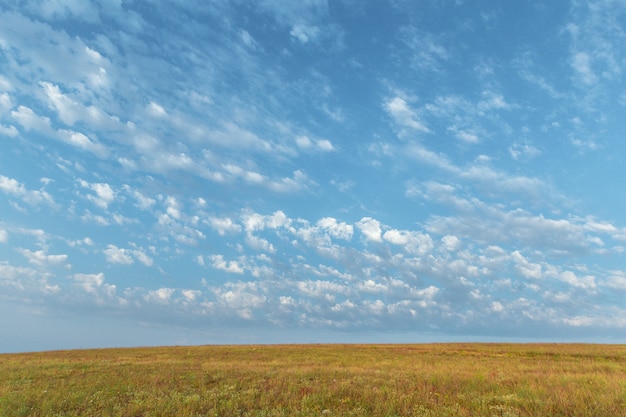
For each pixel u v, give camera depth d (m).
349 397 17.53
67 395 17.88
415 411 15.18
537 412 14.63
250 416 14.83
